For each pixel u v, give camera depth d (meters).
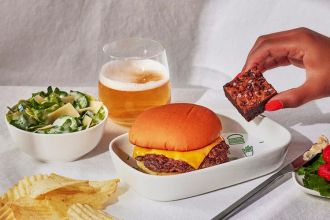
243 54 1.18
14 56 1.15
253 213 0.72
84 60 1.17
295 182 0.74
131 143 0.78
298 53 0.88
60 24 1.14
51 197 0.70
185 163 0.74
